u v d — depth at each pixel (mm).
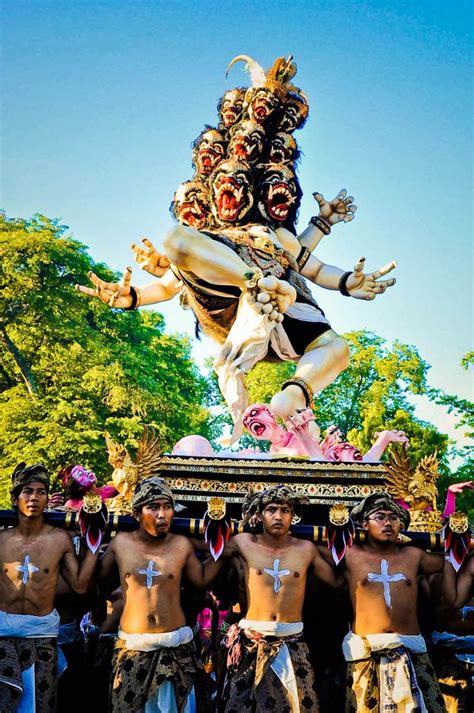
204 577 7344
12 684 6719
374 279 11680
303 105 11961
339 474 9531
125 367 33344
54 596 7191
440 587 7598
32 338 32688
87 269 34031
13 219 34812
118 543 7289
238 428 10492
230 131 11867
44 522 7391
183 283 10961
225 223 11414
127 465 9516
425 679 7066
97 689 7555
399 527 7379
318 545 7551
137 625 6996
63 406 30547
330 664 8000
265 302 10312
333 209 12039
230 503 9555
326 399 35406
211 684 8211
